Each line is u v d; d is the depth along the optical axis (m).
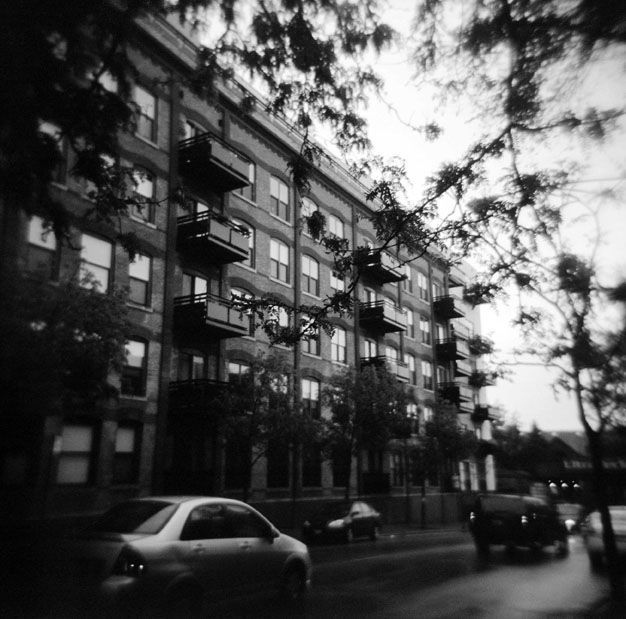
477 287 7.58
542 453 17.92
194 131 21.69
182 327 19.95
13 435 14.44
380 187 7.16
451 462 39.38
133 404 17.75
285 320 24.56
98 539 6.38
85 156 8.11
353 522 20.06
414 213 6.89
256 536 7.91
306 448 21.03
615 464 9.08
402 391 24.72
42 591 6.17
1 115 6.23
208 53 7.74
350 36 7.00
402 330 33.22
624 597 8.51
